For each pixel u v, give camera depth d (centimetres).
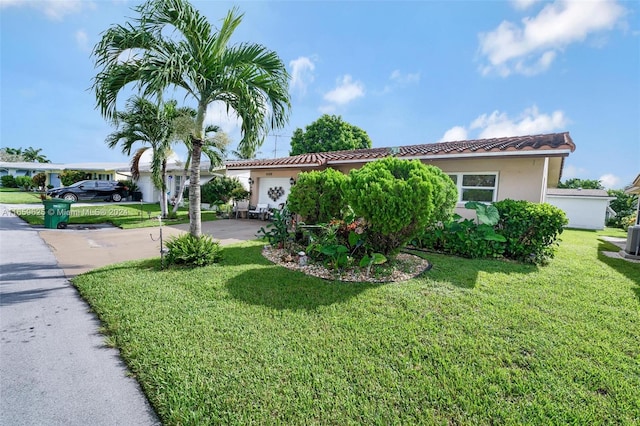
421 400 238
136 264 617
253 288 475
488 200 880
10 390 247
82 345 316
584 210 2195
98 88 545
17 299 436
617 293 475
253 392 243
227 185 1922
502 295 456
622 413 228
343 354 296
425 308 405
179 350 299
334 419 218
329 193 746
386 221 534
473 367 279
